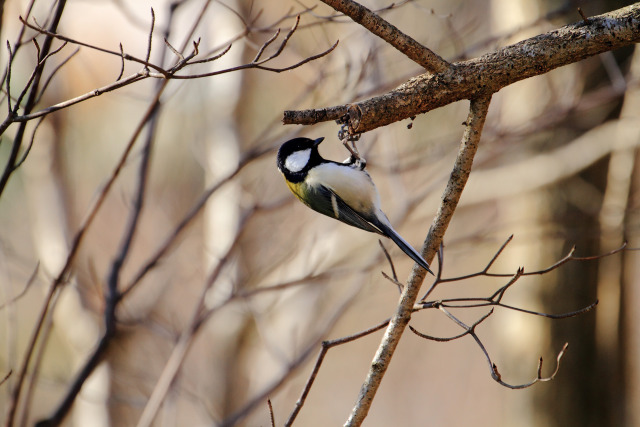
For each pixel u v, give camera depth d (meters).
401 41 4.95
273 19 11.88
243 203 12.90
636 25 4.86
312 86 9.26
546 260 12.09
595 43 4.95
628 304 12.34
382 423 21.20
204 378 15.43
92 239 15.77
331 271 10.89
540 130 11.32
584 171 11.95
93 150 16.59
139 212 9.35
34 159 14.20
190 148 15.65
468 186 13.01
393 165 11.45
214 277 10.16
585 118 11.96
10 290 8.48
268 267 12.71
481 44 9.95
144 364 13.12
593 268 11.91
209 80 14.98
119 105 16.44
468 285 21.44
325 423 20.11
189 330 9.86
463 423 20.66
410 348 21.62
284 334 14.17
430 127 13.43
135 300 12.67
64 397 8.64
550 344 12.14
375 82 10.02
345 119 5.18
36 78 5.77
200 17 7.70
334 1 4.80
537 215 12.26
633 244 12.18
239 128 14.26
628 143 11.06
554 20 10.45
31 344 7.70
